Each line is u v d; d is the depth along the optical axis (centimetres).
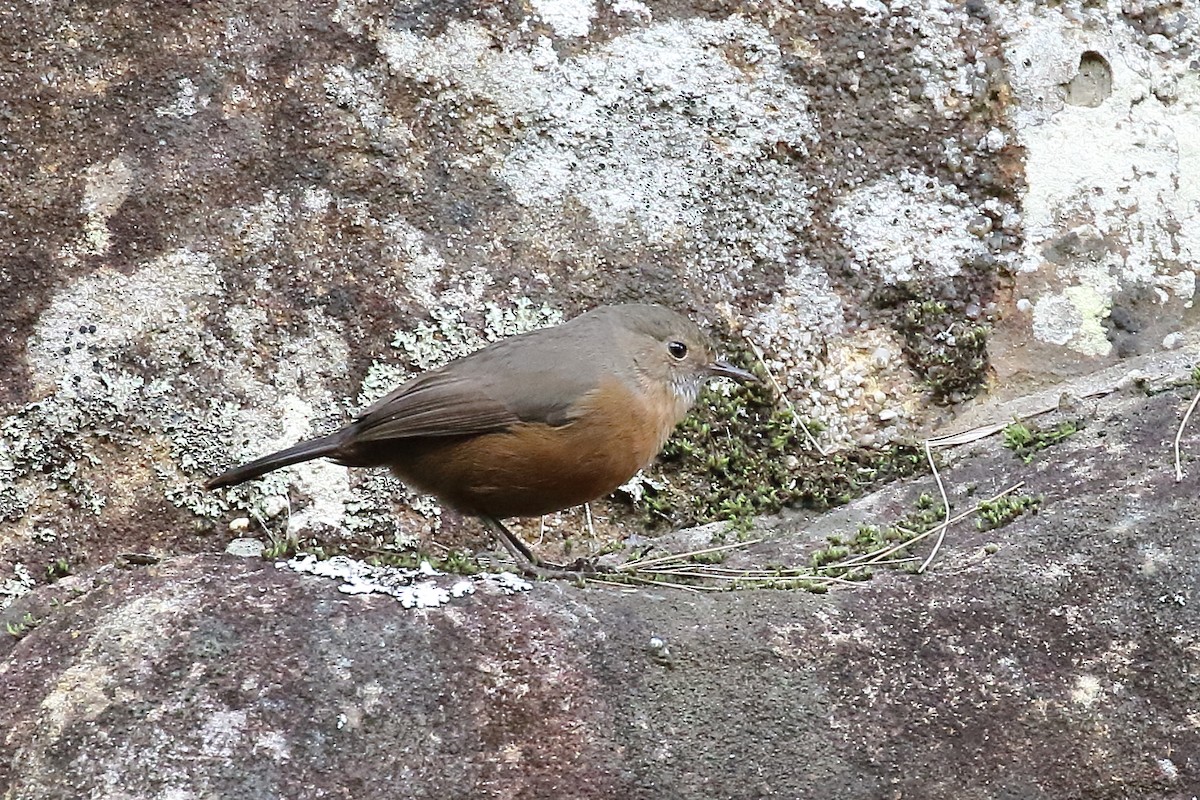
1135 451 880
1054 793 659
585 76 1022
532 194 1005
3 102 946
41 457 904
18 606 748
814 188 1030
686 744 666
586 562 891
